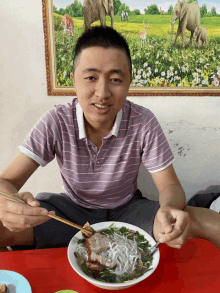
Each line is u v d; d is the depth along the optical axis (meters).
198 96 1.84
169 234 0.80
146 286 0.75
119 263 0.80
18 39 1.60
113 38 0.85
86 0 1.55
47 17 1.55
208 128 1.95
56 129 1.15
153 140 1.22
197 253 0.90
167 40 1.69
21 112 1.75
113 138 1.16
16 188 1.08
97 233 0.90
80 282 0.76
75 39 1.61
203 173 2.08
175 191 1.12
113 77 0.86
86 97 0.90
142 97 1.78
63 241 1.15
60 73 1.67
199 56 1.75
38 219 0.82
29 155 1.12
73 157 1.18
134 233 0.94
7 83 1.68
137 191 1.49
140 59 1.69
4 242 1.14
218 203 1.72
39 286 0.75
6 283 0.72
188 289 0.74
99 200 1.32
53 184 1.96
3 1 1.52
